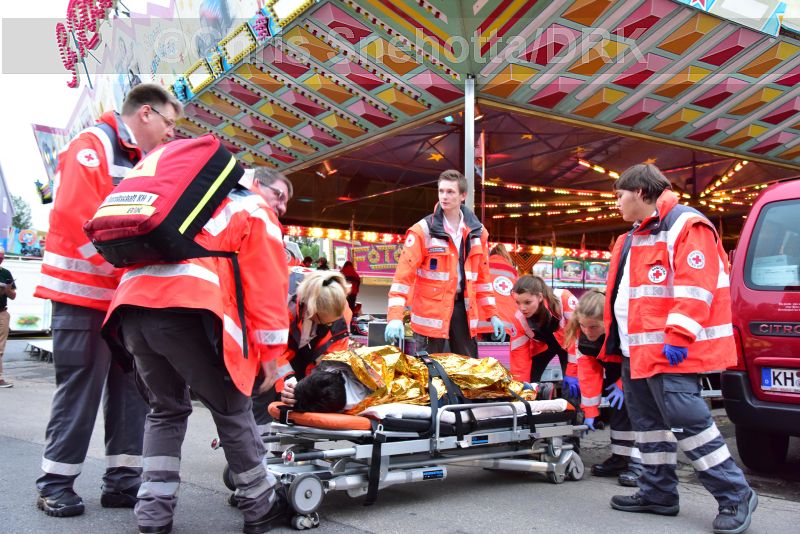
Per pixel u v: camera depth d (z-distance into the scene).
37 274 18.97
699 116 8.34
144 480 2.59
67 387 2.96
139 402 3.20
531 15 5.67
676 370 2.95
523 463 3.73
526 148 12.09
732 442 5.36
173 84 8.24
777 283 3.93
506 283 5.83
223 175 2.50
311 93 7.91
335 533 2.77
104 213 2.36
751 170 13.12
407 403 3.33
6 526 2.75
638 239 3.17
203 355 2.47
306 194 14.64
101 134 3.02
